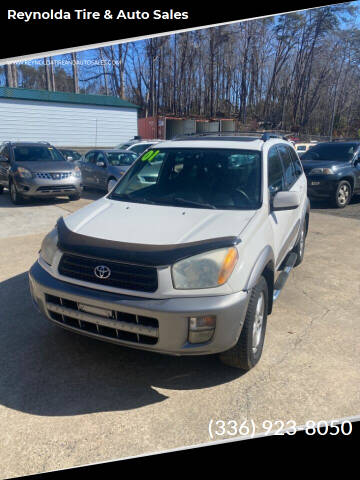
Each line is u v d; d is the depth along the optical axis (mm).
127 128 22141
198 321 2732
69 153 16156
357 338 3826
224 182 3902
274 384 3109
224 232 3098
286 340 3760
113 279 2863
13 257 6168
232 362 3148
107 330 2953
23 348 3564
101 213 3619
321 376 3209
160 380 3148
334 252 6672
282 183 4551
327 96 55969
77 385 3068
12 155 11281
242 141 4359
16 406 2818
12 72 30469
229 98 51500
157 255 2816
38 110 19219
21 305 4441
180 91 46906
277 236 3947
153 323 2770
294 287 5094
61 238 3193
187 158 4199
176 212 3543
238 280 2859
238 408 2844
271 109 55531
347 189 10875
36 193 10461
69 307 3021
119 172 11875
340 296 4832
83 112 20547
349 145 11523
